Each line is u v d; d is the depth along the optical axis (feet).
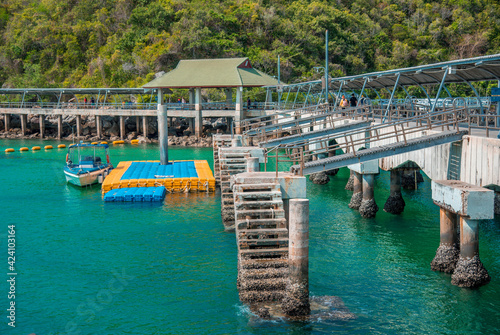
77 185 124.98
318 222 90.07
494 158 57.11
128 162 146.72
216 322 53.36
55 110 227.40
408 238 80.38
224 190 92.73
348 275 65.62
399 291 60.39
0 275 67.00
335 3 388.37
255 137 117.60
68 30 345.10
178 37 297.94
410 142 69.82
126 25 342.03
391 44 357.20
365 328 51.85
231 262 70.64
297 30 328.08
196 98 205.16
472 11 387.96
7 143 215.31
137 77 289.94
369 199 92.12
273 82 196.85
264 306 56.13
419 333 50.98
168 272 67.36
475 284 59.62
